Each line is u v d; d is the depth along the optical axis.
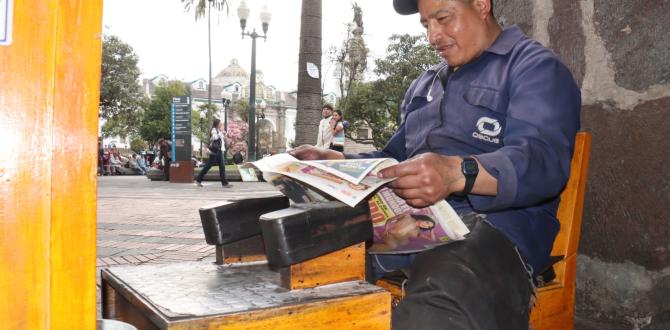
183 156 14.00
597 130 1.64
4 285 0.60
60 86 0.63
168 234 4.54
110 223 5.31
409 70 18.75
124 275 1.16
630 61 1.55
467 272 1.05
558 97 1.23
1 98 0.60
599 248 1.65
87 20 0.64
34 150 0.62
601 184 1.63
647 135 1.51
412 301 1.04
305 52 7.79
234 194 9.26
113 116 29.50
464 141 1.41
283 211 0.98
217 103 61.16
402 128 1.73
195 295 0.94
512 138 1.20
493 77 1.38
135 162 28.56
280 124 64.19
